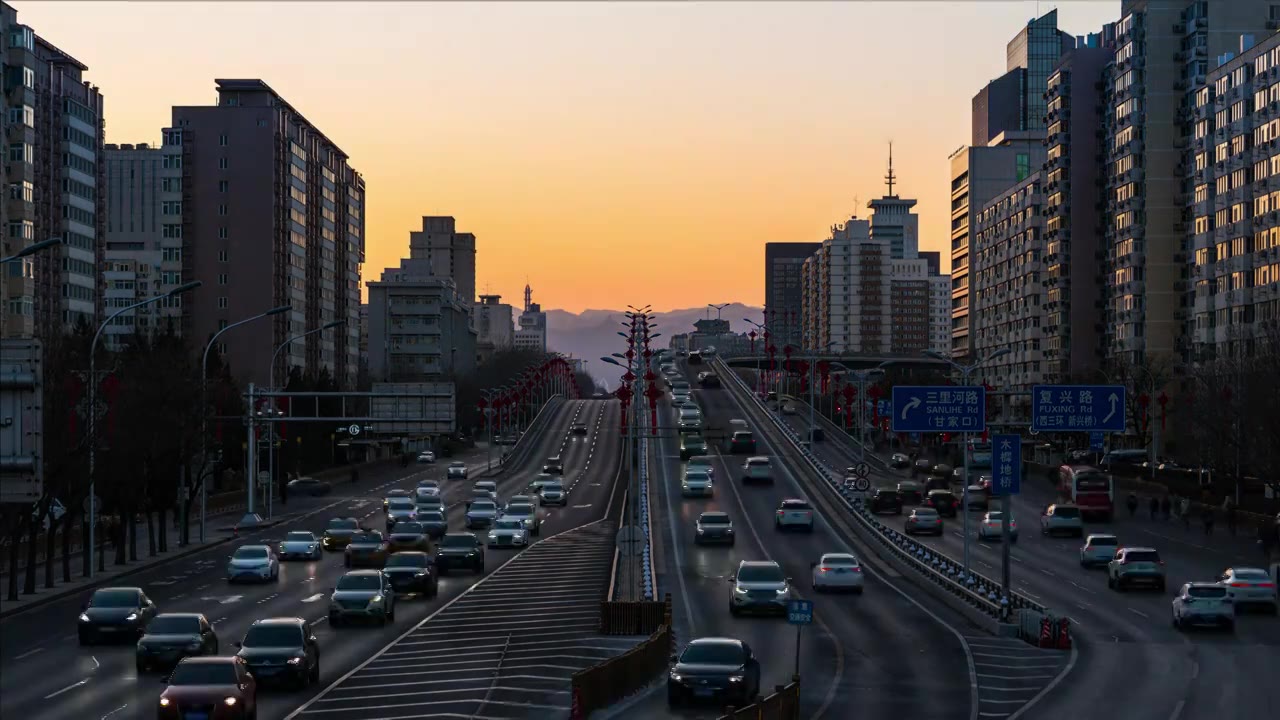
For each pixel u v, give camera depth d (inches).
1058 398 2576.3
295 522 4286.4
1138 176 6904.5
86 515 2910.9
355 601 2055.9
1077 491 4094.5
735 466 5378.9
